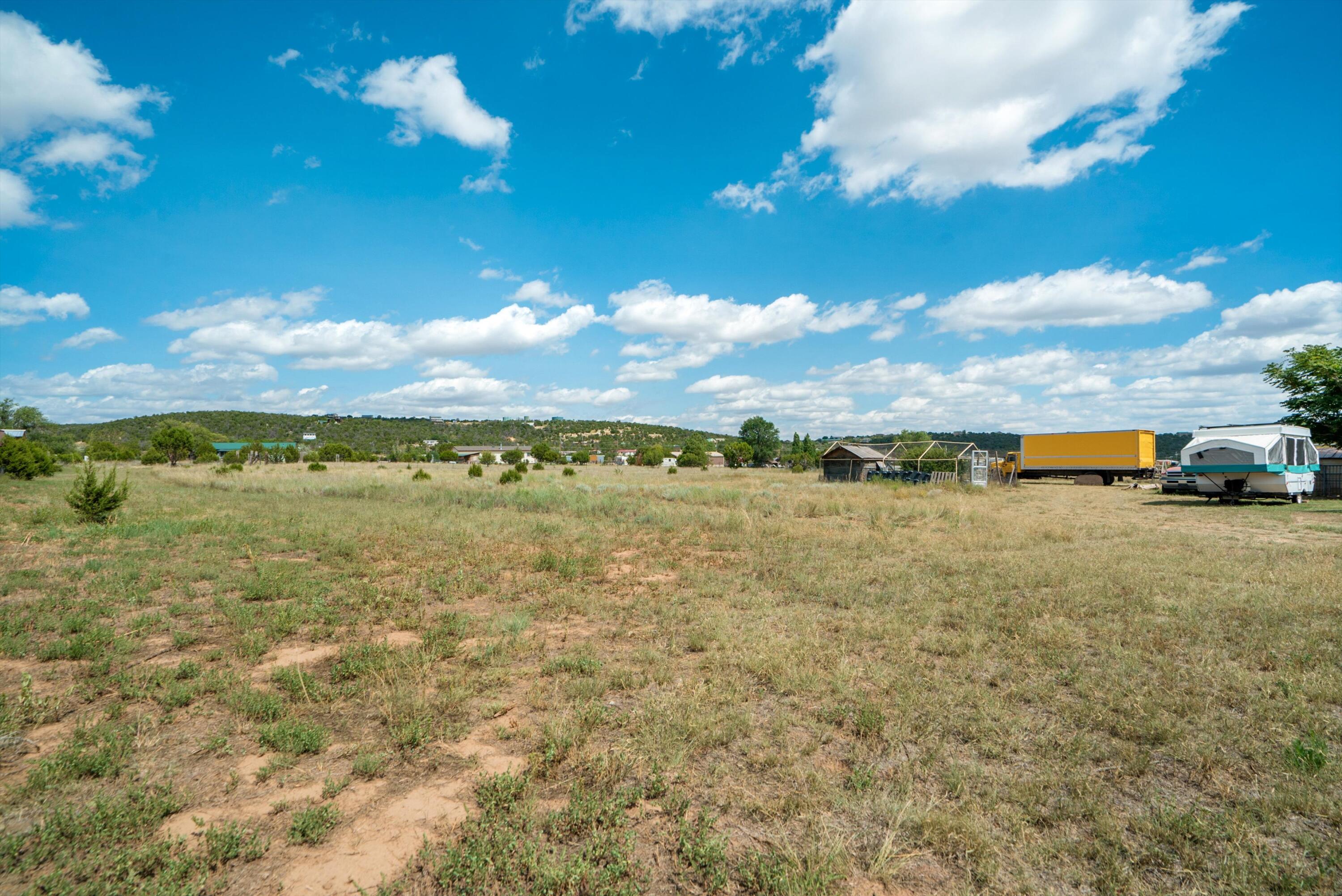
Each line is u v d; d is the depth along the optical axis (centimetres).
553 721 461
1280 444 2205
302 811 348
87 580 929
